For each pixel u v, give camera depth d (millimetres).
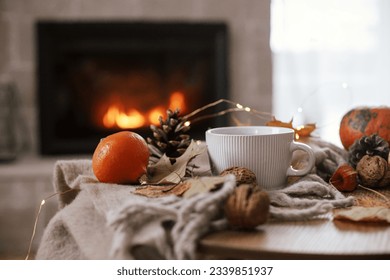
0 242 2031
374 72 2541
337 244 544
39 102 2215
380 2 2508
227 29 2328
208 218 562
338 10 2488
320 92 2502
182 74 2338
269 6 2354
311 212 624
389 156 792
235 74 2377
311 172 801
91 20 2254
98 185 715
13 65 2240
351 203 679
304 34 2453
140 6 2281
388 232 582
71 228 661
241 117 2357
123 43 2260
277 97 2480
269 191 691
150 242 545
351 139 891
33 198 2033
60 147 2242
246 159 704
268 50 2375
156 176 750
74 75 2279
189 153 753
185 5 2309
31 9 2229
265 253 529
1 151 2178
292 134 730
